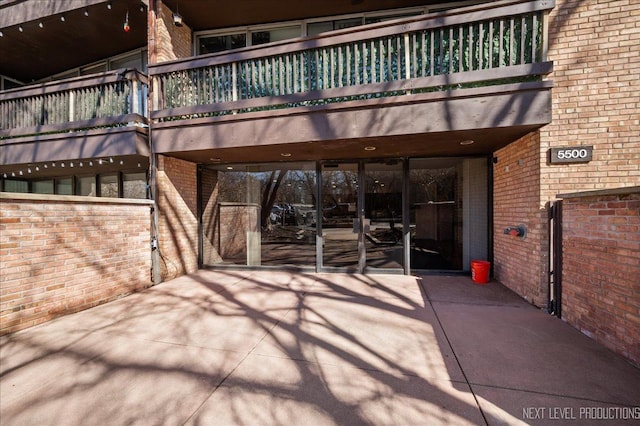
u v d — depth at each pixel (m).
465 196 6.09
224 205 7.16
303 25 6.80
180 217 6.41
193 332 3.50
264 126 4.92
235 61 5.16
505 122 4.01
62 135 5.91
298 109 4.68
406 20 4.28
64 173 8.49
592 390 2.37
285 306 4.38
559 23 4.11
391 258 6.37
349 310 4.20
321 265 6.62
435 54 4.54
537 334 3.38
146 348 3.11
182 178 6.52
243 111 5.45
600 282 3.13
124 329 3.60
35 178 9.38
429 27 4.25
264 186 7.00
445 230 6.20
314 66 5.02
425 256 6.27
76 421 2.07
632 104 3.91
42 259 3.81
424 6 6.34
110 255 4.74
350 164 6.54
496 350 3.03
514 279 4.96
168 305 4.47
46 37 7.20
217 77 5.31
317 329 3.57
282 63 4.95
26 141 6.19
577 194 3.34
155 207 5.69
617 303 2.91
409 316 3.95
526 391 2.37
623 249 2.83
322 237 6.64
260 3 6.23
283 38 7.02
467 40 4.50
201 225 7.12
